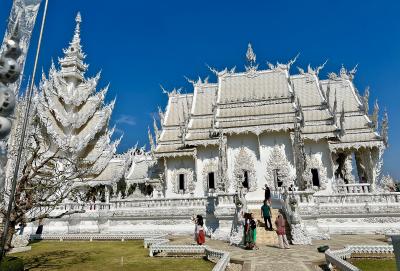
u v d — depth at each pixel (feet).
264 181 101.14
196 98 122.62
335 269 39.40
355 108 112.16
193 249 50.49
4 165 21.50
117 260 47.55
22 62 23.31
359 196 76.64
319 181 100.22
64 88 140.97
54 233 84.53
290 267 38.32
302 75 115.65
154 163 144.66
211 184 108.99
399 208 73.51
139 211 86.28
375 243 57.77
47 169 77.25
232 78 115.85
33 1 24.81
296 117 98.37
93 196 127.75
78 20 157.48
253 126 101.76
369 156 106.83
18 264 34.94
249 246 52.65
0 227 38.63
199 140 109.81
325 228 74.95
